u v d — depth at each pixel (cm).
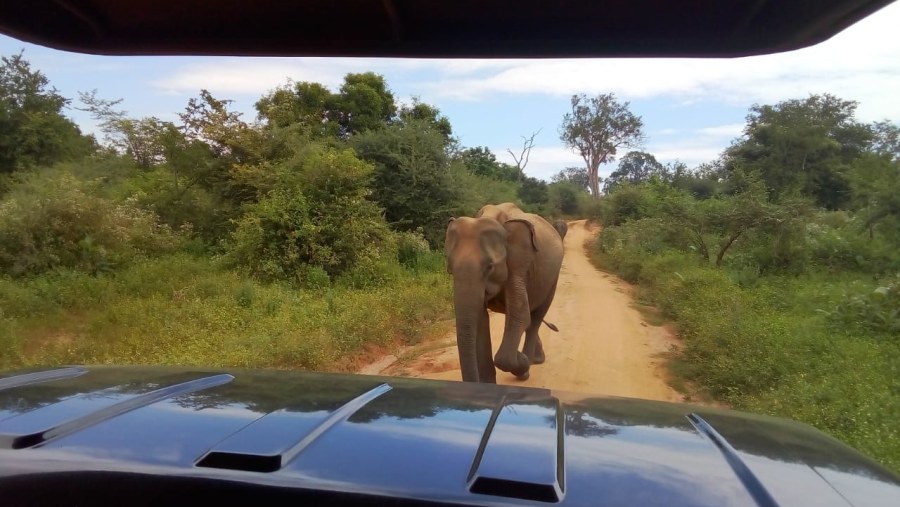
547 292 797
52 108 2156
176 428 160
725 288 1398
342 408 179
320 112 2792
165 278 1255
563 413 187
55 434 157
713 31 230
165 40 252
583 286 1905
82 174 1930
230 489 135
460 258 628
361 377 236
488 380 664
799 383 714
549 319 1272
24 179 1714
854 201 2084
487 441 154
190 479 137
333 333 895
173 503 136
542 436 160
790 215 1927
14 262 1199
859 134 3697
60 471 141
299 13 236
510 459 142
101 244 1319
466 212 2233
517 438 156
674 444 164
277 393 198
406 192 2142
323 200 1553
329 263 1448
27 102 2108
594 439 163
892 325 1037
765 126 3650
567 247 3875
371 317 998
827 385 697
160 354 780
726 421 201
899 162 2080
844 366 792
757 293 1408
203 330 898
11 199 1333
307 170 1600
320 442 152
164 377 221
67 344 855
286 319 967
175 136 1805
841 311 1128
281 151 1848
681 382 823
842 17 202
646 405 215
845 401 643
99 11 246
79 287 1127
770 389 725
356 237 1530
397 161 2161
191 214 1802
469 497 129
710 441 172
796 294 1402
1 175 1934
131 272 1268
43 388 199
